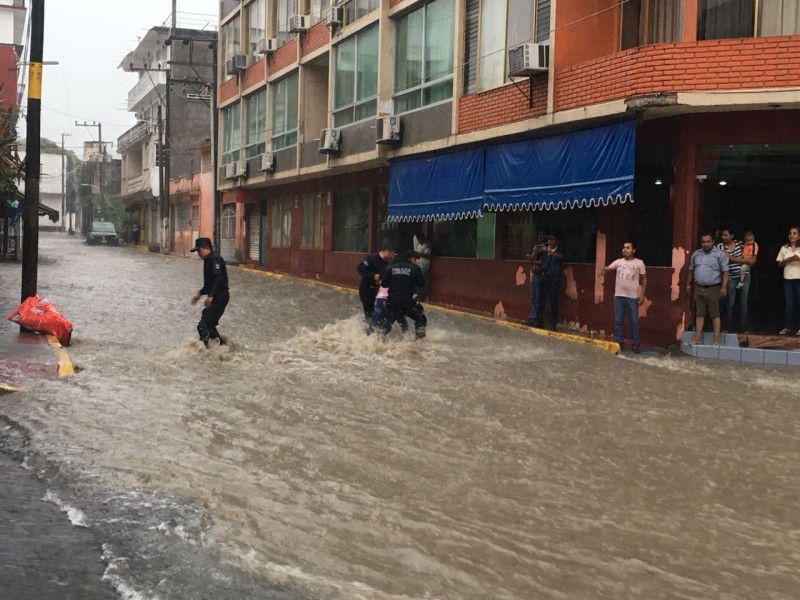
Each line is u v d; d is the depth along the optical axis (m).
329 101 22.62
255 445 6.32
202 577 3.80
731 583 4.13
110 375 9.07
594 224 14.50
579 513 5.10
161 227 44.19
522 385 9.31
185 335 12.76
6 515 4.53
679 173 12.64
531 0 14.67
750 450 6.75
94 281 22.16
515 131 14.86
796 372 10.91
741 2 12.19
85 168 79.06
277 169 26.97
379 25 19.59
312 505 4.97
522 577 4.08
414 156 18.70
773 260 13.25
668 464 6.28
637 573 4.21
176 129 49.12
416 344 12.23
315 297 19.41
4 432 6.46
